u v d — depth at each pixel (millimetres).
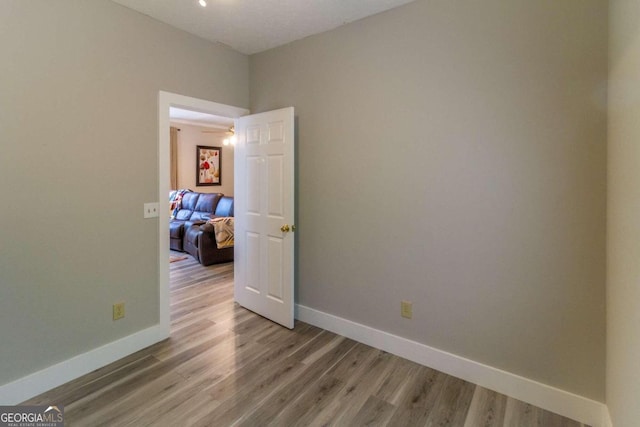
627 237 1325
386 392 2002
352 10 2322
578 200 1729
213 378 2119
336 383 2084
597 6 1641
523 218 1887
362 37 2451
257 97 3154
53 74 1962
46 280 1984
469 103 2025
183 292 3748
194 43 2725
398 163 2330
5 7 1778
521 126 1866
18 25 1823
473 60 1999
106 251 2256
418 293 2303
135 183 2393
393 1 2205
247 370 2213
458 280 2133
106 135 2219
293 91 2893
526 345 1920
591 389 1743
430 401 1928
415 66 2215
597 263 1696
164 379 2105
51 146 1971
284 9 2314
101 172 2205
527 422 1768
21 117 1850
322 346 2545
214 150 7625
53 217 1998
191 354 2412
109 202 2256
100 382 2070
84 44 2090
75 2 2039
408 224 2314
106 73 2201
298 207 2955
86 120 2117
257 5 2266
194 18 2445
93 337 2209
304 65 2803
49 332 2006
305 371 2209
